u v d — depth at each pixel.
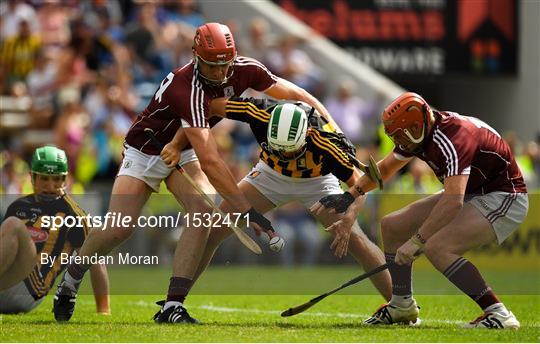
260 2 71.81
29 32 65.69
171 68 65.75
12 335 23.28
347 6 72.00
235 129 61.19
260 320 28.02
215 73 25.72
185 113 25.75
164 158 26.16
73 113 60.28
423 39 72.31
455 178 24.27
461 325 26.12
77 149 58.56
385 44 72.19
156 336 23.00
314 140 26.61
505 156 25.31
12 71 65.62
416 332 24.09
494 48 73.06
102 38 64.88
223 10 71.38
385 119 24.89
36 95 64.38
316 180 27.67
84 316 28.81
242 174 56.22
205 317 29.02
